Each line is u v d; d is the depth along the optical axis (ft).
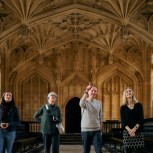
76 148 77.56
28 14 89.51
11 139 31.68
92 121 29.30
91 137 29.63
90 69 120.26
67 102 120.26
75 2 91.66
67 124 124.88
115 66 119.14
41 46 112.37
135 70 118.11
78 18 102.47
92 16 94.53
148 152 53.31
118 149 67.56
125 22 90.38
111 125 101.50
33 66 119.24
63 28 108.58
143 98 115.55
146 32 92.84
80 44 119.55
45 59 120.26
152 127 78.28
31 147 71.61
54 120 32.17
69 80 120.47
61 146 87.04
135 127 26.23
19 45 113.29
